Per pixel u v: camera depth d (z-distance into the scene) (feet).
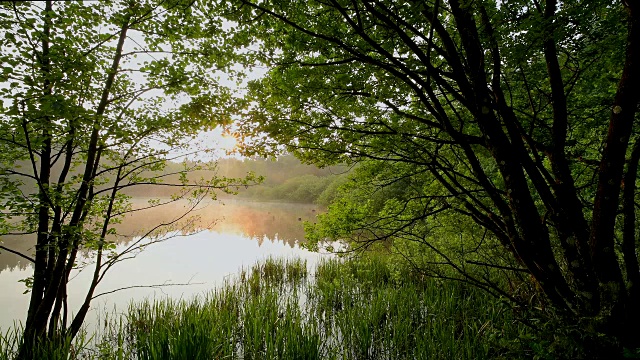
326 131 15.42
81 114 11.48
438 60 14.94
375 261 40.47
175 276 41.86
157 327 21.54
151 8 15.75
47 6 13.65
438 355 18.48
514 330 18.40
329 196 106.73
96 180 17.63
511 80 14.14
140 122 16.92
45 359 15.06
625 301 8.85
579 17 10.34
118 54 16.11
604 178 9.07
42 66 11.11
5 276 38.55
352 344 21.59
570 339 9.00
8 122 13.23
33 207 14.71
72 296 32.96
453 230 22.33
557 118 11.87
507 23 11.00
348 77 13.34
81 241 15.89
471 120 15.24
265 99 15.97
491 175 19.47
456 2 10.41
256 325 21.74
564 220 11.17
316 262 49.29
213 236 83.25
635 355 7.88
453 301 25.39
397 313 25.79
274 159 16.58
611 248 9.09
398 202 19.65
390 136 14.40
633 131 13.69
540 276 11.12
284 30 13.46
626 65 8.57
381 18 10.02
